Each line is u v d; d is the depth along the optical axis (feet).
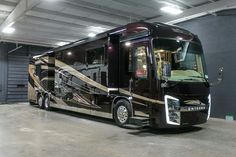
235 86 29.37
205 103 22.98
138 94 22.80
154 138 20.44
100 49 27.53
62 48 36.01
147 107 21.90
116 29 25.44
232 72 29.68
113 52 25.58
